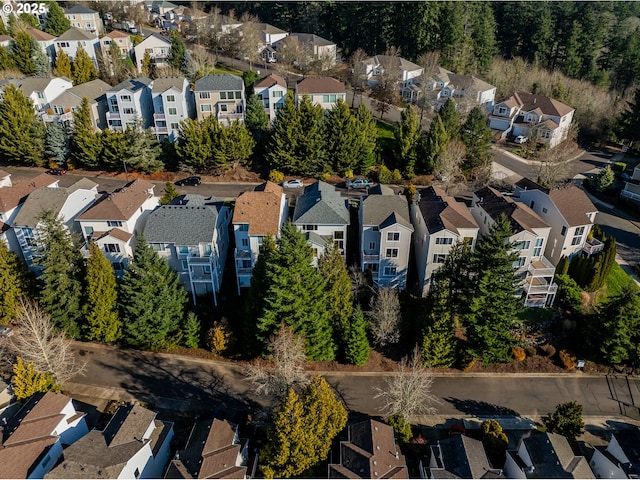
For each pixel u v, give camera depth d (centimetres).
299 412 3509
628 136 9025
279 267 4319
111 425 3797
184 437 4025
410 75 10425
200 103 8375
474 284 4544
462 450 3669
